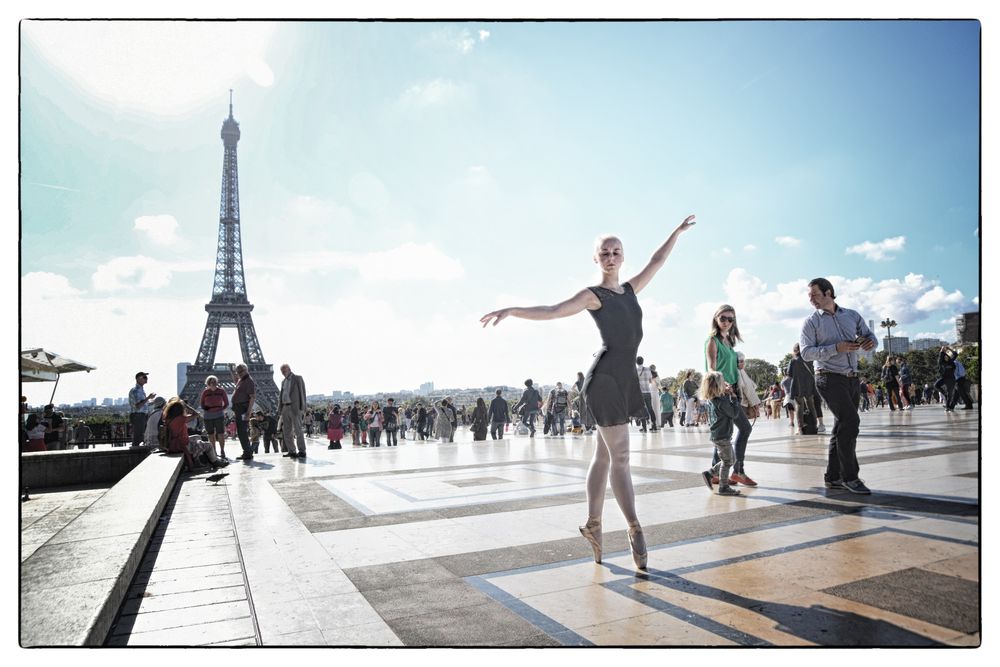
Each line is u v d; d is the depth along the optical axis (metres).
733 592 3.24
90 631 2.55
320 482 8.09
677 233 4.26
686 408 19.17
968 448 8.59
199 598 3.44
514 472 8.57
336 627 2.98
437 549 4.35
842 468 5.67
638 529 3.73
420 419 24.88
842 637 2.67
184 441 9.66
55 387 15.25
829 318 5.71
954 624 2.77
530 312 3.61
